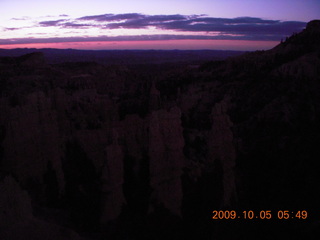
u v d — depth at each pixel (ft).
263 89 191.83
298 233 71.56
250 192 95.61
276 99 170.60
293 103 162.61
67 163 88.89
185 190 74.54
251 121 162.30
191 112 184.14
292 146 126.31
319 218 76.79
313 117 147.13
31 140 75.82
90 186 80.64
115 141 65.51
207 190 71.97
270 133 144.46
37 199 73.20
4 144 73.82
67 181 84.74
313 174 101.30
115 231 63.46
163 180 68.03
